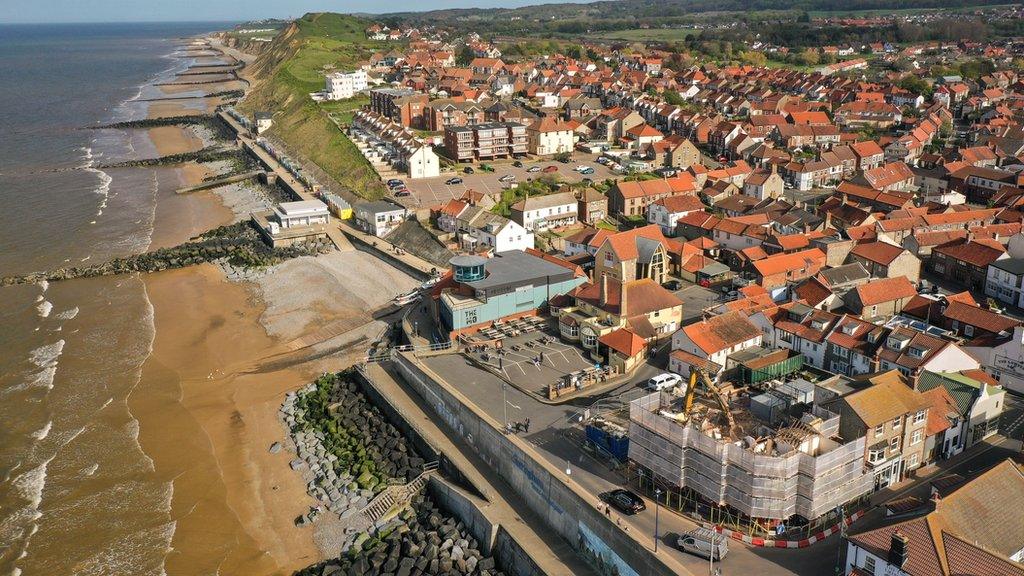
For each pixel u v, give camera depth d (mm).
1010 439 71250
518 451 69500
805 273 109312
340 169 190000
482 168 185750
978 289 108938
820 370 86812
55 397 94500
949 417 67500
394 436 83562
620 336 90312
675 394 70750
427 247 136375
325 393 93000
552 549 62656
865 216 129125
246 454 82938
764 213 134625
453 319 98375
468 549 66562
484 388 84625
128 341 110188
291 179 195125
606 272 110500
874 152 182250
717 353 85000
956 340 85625
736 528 58969
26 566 66375
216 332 113250
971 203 152000
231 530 71062
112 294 127562
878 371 80062
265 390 96500
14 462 81125
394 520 71438
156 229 162875
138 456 82500
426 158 175750
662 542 57156
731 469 58000
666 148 184750
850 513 59938
